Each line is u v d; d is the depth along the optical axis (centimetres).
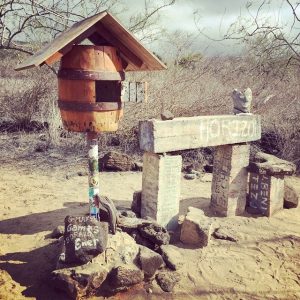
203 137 500
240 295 374
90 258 362
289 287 389
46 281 370
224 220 539
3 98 1078
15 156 822
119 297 361
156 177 472
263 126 951
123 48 381
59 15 859
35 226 493
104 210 425
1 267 391
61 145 895
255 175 564
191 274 402
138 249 399
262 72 1045
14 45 991
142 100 390
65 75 358
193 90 984
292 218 552
